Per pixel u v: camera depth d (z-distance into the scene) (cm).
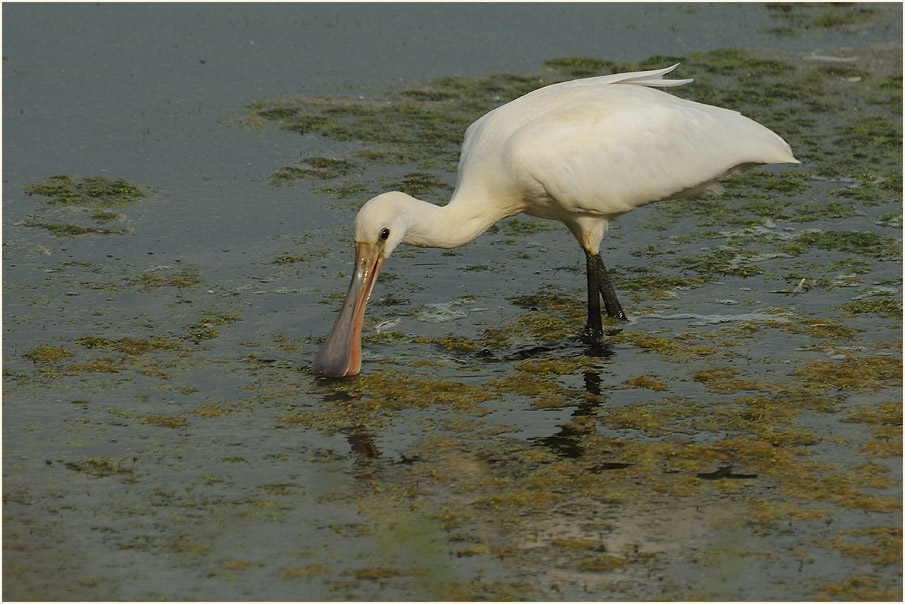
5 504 1045
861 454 1130
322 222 1795
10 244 1691
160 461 1127
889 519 1009
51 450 1146
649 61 2525
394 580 927
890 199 1880
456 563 952
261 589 916
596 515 1026
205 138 2111
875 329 1430
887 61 2544
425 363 1359
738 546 971
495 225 1812
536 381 1309
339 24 2748
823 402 1241
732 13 2884
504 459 1132
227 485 1082
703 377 1309
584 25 2772
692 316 1484
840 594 902
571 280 1609
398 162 2027
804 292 1547
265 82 2392
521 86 2391
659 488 1072
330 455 1143
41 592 912
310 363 1356
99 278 1592
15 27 2605
